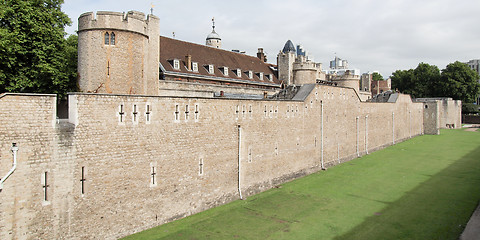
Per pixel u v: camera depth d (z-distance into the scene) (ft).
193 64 143.33
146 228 72.08
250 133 98.99
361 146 171.53
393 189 106.42
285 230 73.92
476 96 348.79
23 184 54.95
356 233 72.90
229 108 91.56
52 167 58.08
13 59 90.43
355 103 164.55
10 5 89.25
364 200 95.25
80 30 83.87
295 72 190.29
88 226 62.80
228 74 159.74
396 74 398.21
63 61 103.76
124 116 67.72
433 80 354.95
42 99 56.80
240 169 95.20
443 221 79.36
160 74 131.13
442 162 150.30
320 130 134.92
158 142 73.82
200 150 83.46
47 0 100.32
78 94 60.95
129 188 68.85
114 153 66.28
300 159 122.72
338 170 134.31
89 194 62.85
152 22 111.24
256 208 87.61
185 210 80.18
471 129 302.04
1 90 93.91
